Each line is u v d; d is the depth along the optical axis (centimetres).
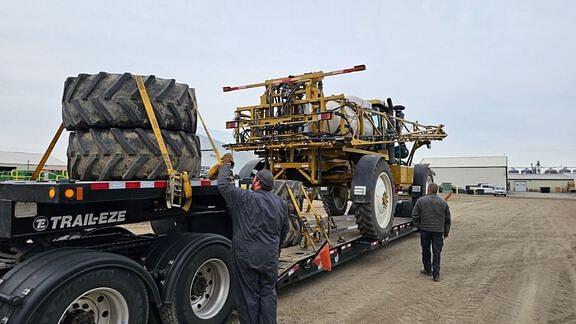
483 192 4741
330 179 782
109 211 327
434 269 585
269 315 325
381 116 808
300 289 534
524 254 788
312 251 525
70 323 262
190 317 338
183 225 455
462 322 423
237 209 338
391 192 732
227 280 380
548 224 1308
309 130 681
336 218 901
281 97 687
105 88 320
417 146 1004
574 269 662
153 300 315
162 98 338
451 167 6288
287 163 700
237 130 707
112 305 285
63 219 294
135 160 316
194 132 379
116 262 277
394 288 543
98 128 322
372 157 686
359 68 616
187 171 358
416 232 1066
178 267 330
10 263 295
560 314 449
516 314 448
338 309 457
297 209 539
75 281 253
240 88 714
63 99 339
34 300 237
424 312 451
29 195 261
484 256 766
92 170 318
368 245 650
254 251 325
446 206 591
